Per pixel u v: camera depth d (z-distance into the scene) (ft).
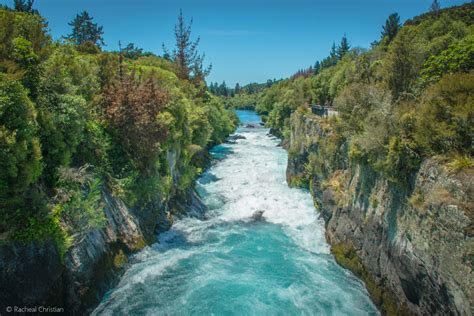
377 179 53.31
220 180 115.34
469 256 30.73
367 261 54.19
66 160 47.01
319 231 74.95
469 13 170.09
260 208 89.15
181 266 58.80
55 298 39.27
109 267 51.11
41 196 40.32
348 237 61.62
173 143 84.12
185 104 102.83
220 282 54.39
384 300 47.93
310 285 54.44
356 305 49.70
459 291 32.04
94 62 80.38
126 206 61.77
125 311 46.03
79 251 45.06
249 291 52.29
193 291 51.57
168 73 139.03
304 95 202.80
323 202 76.69
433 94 42.37
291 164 112.98
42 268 37.63
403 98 57.88
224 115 207.21
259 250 66.28
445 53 62.03
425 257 37.96
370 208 54.65
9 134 32.58
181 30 183.42
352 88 71.41
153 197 70.64
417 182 41.32
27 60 44.19
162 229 71.05
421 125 42.01
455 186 34.14
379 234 51.13
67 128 46.73
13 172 32.89
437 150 40.57
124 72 80.23
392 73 62.49
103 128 62.23
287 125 191.52
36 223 38.22
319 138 89.76
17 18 51.19
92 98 64.08
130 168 64.85
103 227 52.85
